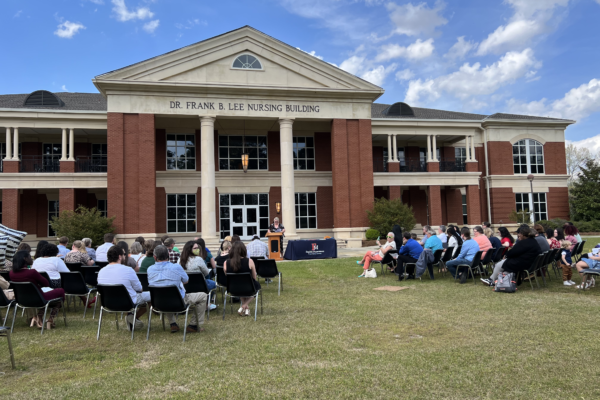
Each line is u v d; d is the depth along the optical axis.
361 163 27.39
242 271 8.32
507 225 33.62
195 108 25.12
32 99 27.22
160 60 24.75
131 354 6.24
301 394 4.59
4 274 8.83
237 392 4.69
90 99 31.77
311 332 7.11
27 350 6.54
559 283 11.27
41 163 28.53
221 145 29.73
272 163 30.12
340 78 27.09
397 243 15.72
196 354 6.12
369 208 27.31
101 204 29.14
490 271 13.88
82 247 11.02
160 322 8.52
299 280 13.44
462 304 8.90
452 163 33.25
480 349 5.87
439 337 6.56
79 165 28.03
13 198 25.20
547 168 34.94
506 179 33.94
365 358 5.67
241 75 25.91
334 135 27.23
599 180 34.81
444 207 33.88
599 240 25.00
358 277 13.72
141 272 8.90
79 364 5.84
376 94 27.53
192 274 7.93
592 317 7.40
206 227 24.62
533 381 4.75
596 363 5.21
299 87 26.14
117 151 24.16
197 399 4.54
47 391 4.86
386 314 8.23
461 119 31.78
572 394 4.41
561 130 35.34
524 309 8.18
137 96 24.55
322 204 30.47
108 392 4.80
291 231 25.77
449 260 13.11
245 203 29.52
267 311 8.99
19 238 11.09
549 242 12.87
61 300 8.21
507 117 35.41
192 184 28.44
